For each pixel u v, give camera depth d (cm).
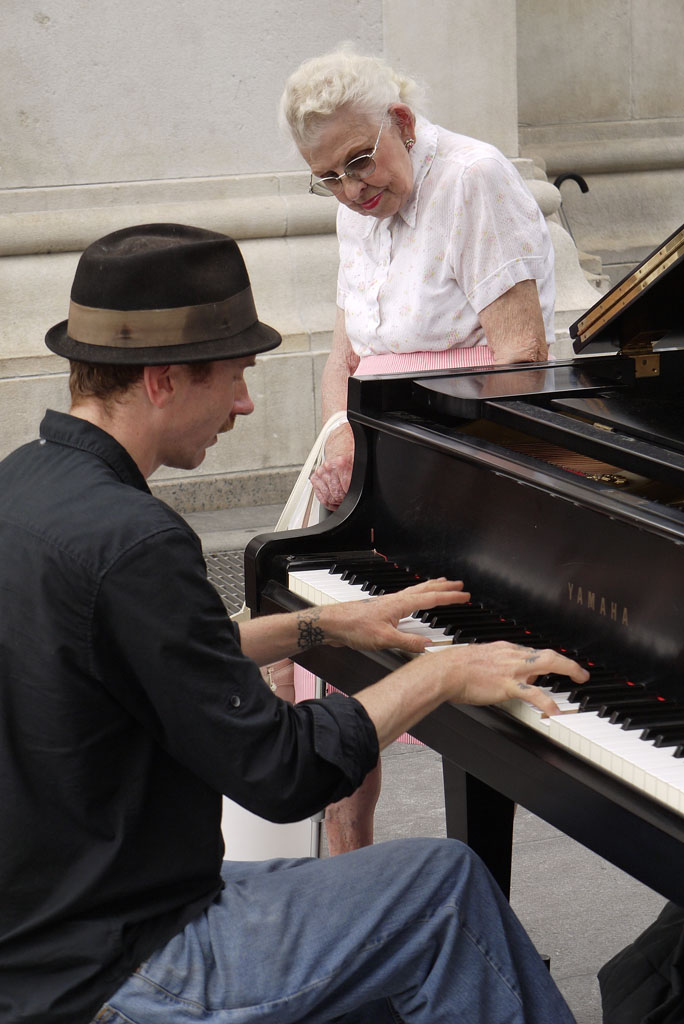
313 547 271
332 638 225
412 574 260
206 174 627
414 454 257
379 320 314
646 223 873
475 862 188
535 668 192
